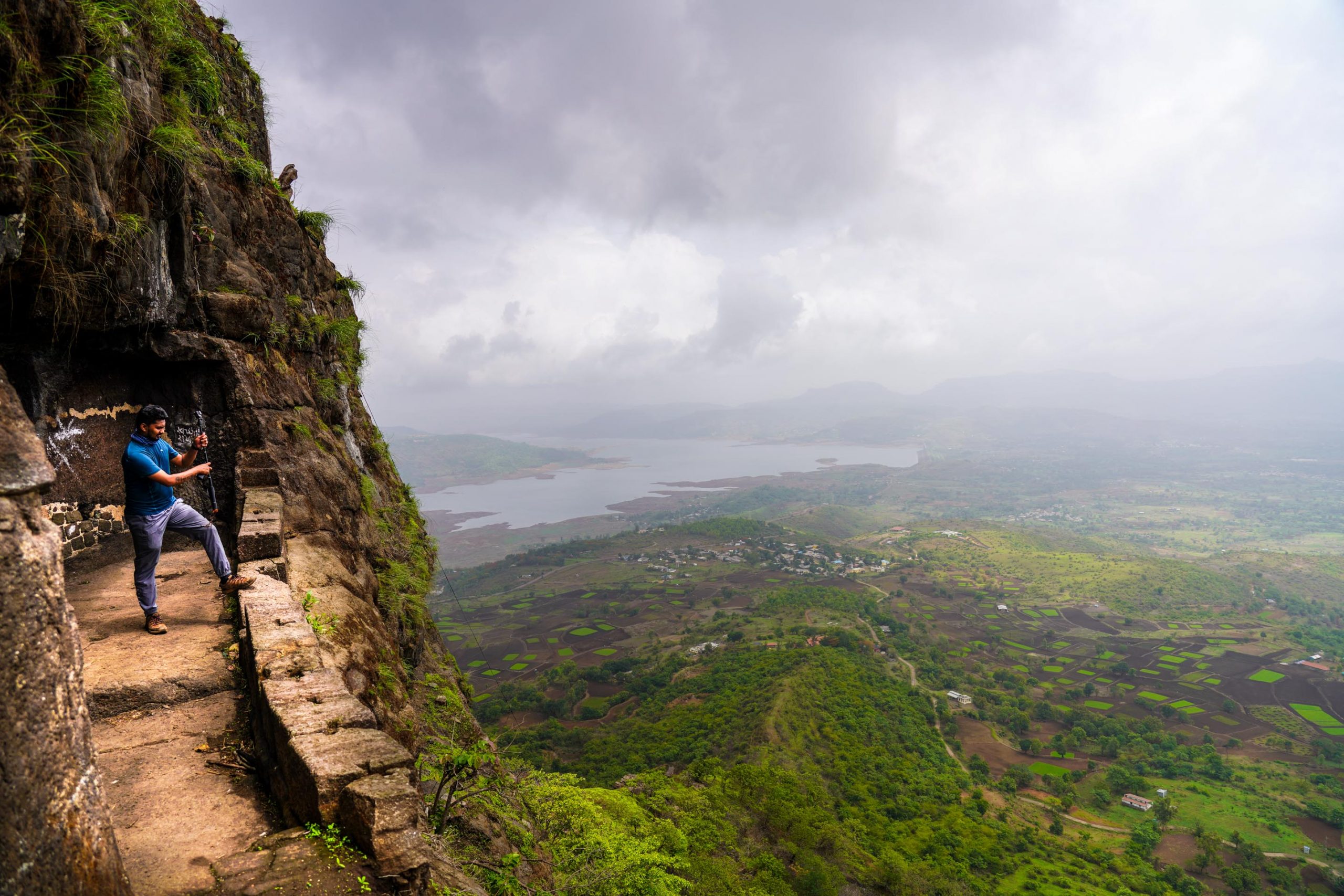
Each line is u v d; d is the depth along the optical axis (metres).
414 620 11.99
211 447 9.12
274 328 10.27
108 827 2.90
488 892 8.09
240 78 12.12
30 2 4.68
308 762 3.79
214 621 6.96
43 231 5.30
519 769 14.78
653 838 23.09
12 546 2.41
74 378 7.79
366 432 15.13
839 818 61.97
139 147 7.11
